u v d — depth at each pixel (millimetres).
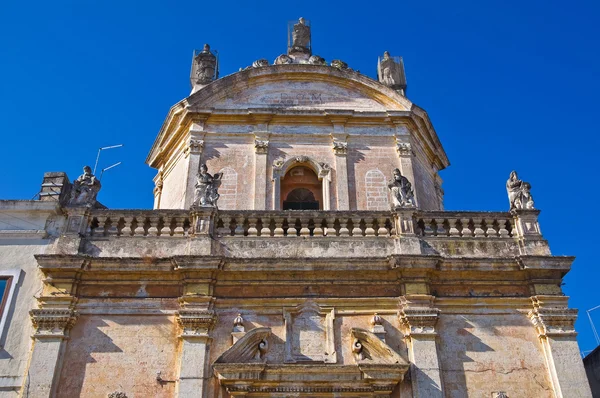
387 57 23859
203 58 23125
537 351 14336
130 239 15281
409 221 15680
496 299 14914
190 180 19375
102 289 14656
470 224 16125
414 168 20531
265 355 13992
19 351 13828
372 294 14852
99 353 13852
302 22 24328
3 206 15508
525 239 15609
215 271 14703
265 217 15711
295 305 14609
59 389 13367
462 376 13945
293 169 20234
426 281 14906
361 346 14117
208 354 13883
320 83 21797
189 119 20672
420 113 21375
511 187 16703
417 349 14016
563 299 14812
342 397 13516
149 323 14297
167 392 13477
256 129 20516
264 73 21453
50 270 14539
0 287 14617
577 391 13664
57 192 15906
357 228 15758
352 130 20812
